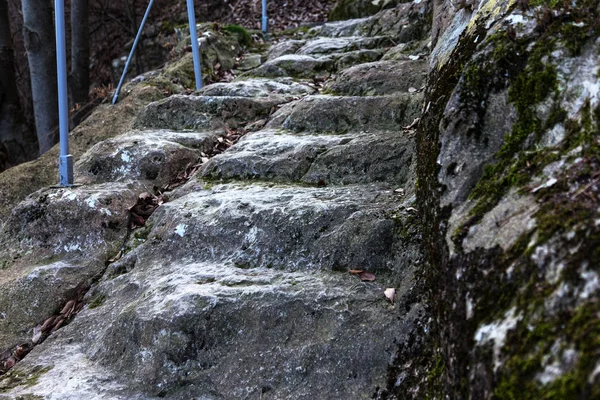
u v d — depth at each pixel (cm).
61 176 326
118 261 278
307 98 366
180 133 382
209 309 213
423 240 218
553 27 192
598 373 105
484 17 232
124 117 435
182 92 486
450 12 343
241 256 249
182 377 206
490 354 133
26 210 311
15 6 1083
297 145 314
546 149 170
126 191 319
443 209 189
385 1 652
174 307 215
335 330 204
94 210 304
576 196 144
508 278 142
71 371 218
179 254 264
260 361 204
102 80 1102
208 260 256
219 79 527
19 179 366
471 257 160
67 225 303
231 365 205
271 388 198
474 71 203
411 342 195
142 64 1058
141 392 205
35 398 202
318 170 294
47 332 256
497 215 163
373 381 193
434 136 215
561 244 134
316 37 598
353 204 252
